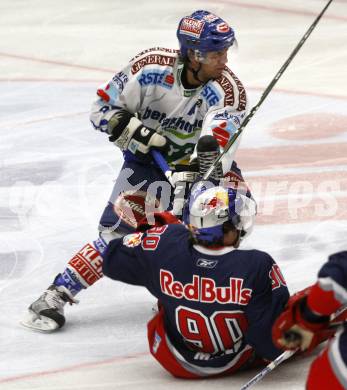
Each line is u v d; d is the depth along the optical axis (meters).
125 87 11.46
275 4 30.53
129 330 11.70
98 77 23.84
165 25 28.66
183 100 11.41
